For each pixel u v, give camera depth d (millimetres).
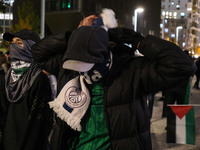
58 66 2096
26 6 31203
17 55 2625
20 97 2580
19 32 2672
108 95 1862
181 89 5590
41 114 2625
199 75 15656
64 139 2004
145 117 1915
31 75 2611
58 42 1988
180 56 1731
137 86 1848
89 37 1767
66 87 1939
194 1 169875
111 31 1897
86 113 1950
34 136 2588
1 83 2717
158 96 11414
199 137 5320
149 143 1933
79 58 1744
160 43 1760
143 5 73688
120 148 1845
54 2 47000
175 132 3855
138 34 1848
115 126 1851
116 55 1951
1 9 19359
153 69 1829
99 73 1870
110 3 51750
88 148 1943
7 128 2584
